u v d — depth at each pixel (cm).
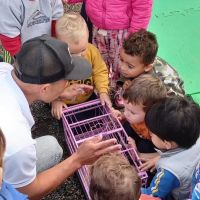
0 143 83
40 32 149
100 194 93
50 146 129
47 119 163
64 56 104
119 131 138
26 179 106
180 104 111
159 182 112
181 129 107
